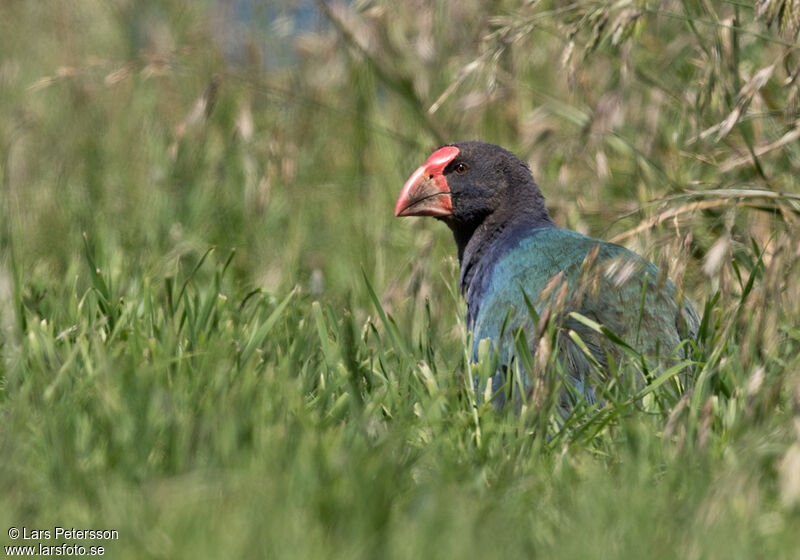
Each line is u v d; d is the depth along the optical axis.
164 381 7.33
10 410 7.09
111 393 6.81
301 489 6.07
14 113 13.58
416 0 11.91
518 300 8.63
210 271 11.69
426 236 11.11
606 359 8.02
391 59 12.55
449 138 12.39
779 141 9.40
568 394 7.71
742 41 10.27
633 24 8.80
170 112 13.70
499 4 11.78
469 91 11.87
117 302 8.98
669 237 8.26
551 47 12.72
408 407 7.62
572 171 11.09
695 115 10.34
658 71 11.27
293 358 8.06
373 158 13.29
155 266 11.20
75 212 12.42
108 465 6.45
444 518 5.83
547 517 6.18
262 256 12.18
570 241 8.95
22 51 14.69
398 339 8.25
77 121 13.87
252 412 6.80
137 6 14.72
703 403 7.27
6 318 8.27
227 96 13.40
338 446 6.47
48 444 6.52
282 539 5.57
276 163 11.09
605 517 5.97
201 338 8.05
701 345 8.04
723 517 5.84
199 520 5.72
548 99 11.73
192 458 6.49
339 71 12.48
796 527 6.02
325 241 12.51
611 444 7.12
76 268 9.74
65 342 7.95
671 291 8.45
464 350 8.11
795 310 7.35
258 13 14.05
